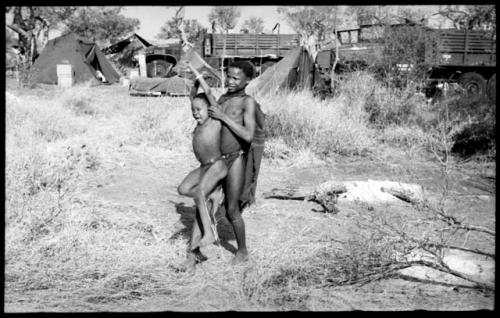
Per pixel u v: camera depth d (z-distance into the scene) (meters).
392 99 10.34
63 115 9.55
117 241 4.31
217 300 3.37
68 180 5.99
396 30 12.37
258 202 5.71
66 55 21.83
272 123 8.61
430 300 3.35
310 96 9.98
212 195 3.98
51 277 3.68
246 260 3.95
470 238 4.58
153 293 3.48
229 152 3.74
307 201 5.83
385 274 3.71
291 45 18.88
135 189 6.18
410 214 5.23
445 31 14.81
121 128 8.93
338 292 3.47
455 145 8.71
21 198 4.66
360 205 5.57
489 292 3.48
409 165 7.71
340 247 4.20
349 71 12.50
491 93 10.23
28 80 18.31
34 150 6.13
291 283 3.54
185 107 9.28
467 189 6.45
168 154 7.85
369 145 8.73
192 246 3.86
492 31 14.99
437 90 13.27
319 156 8.17
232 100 3.78
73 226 4.41
